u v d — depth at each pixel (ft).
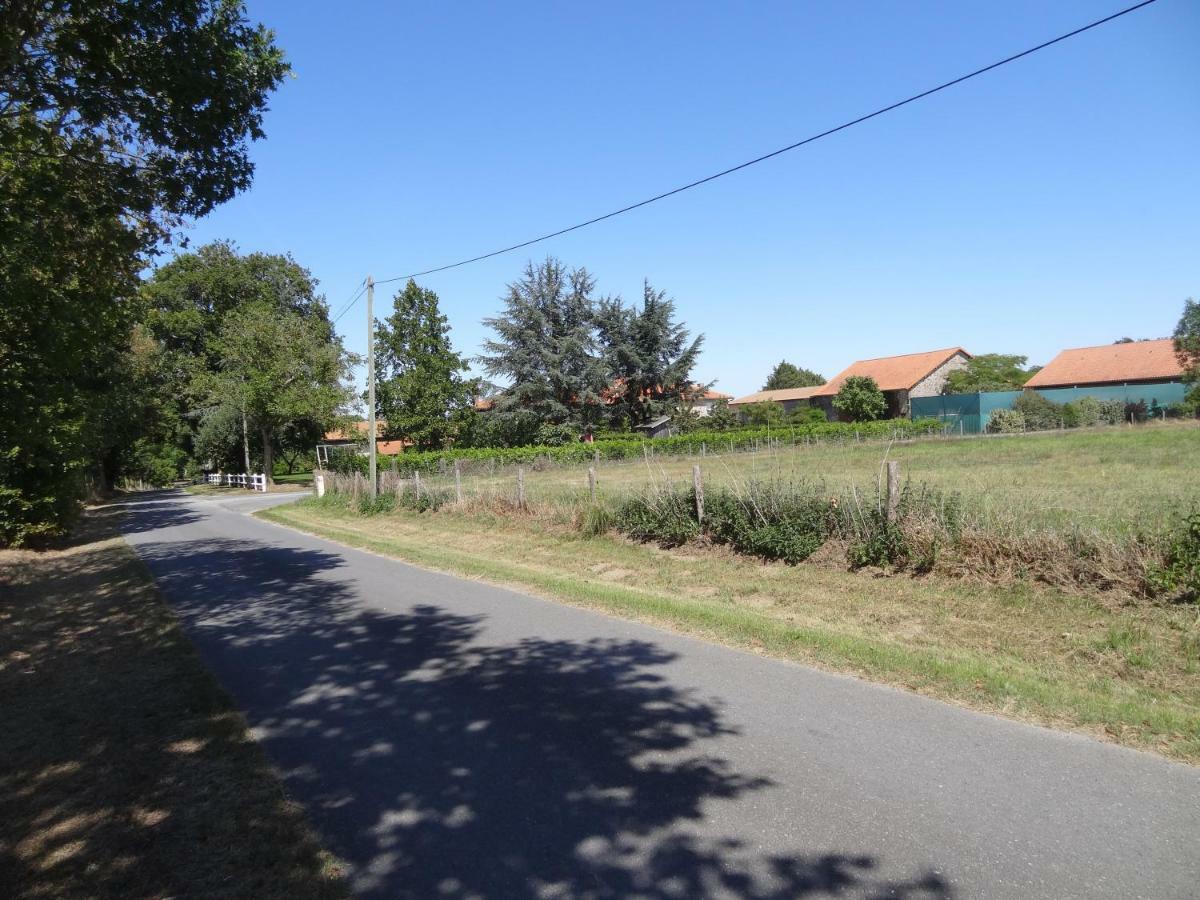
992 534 26.91
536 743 16.07
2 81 27.94
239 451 189.78
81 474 68.90
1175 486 44.80
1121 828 11.91
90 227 31.78
